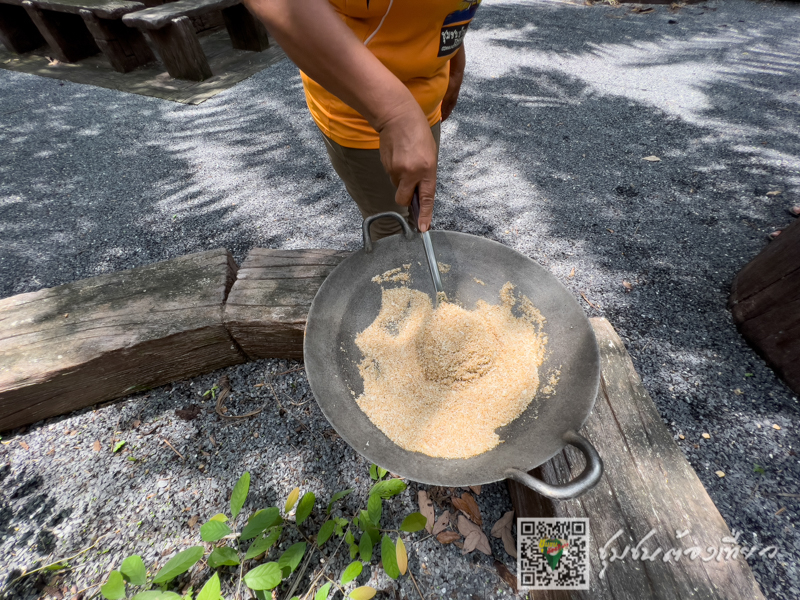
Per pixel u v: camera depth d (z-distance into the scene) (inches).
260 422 56.0
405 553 42.0
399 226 58.8
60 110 128.2
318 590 41.7
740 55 143.3
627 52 148.8
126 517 47.9
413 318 45.4
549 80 133.4
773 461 49.0
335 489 49.6
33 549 45.9
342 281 42.3
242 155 107.7
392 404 38.4
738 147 100.7
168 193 96.8
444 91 46.6
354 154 47.0
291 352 60.5
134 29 142.6
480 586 42.2
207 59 149.2
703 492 39.6
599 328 52.6
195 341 55.7
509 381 39.3
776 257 57.4
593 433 43.9
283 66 146.8
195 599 41.5
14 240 85.7
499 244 44.2
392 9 32.7
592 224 82.7
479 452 34.2
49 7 138.0
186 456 53.0
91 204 94.5
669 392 56.1
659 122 111.7
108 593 37.7
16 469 52.4
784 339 55.3
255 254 62.6
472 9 38.1
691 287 69.3
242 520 47.4
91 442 54.7
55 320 55.1
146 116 124.1
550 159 101.0
